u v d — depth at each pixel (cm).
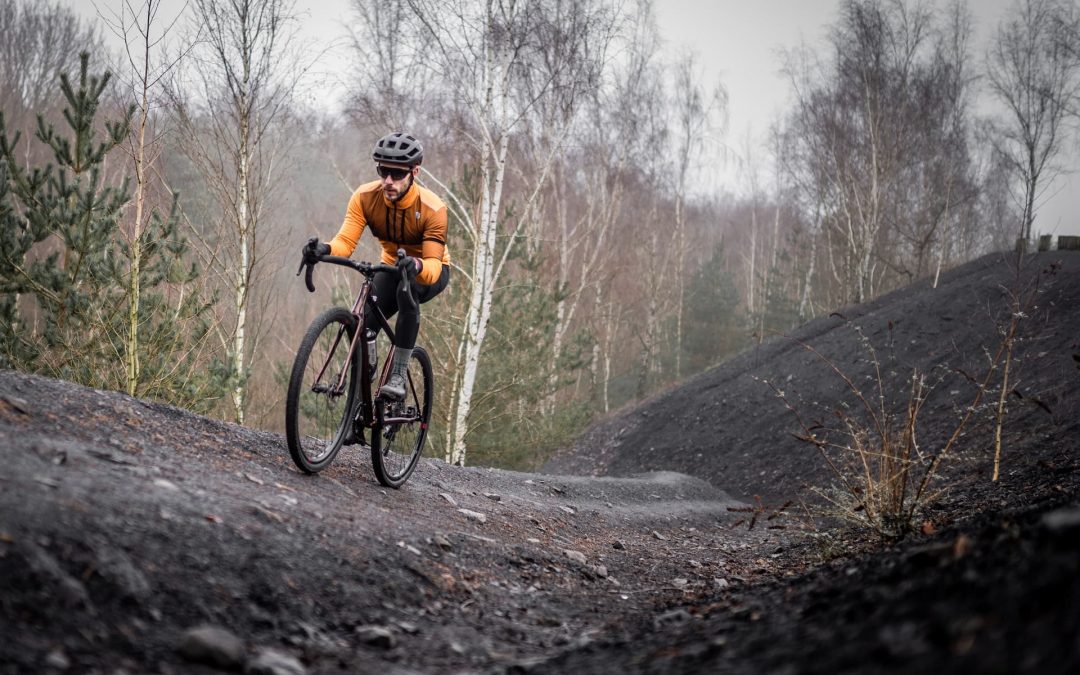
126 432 445
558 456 2323
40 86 2530
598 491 1035
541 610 412
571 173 2667
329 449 512
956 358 1553
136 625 254
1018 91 2469
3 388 432
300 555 346
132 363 822
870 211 2850
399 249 483
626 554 657
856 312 2350
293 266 2431
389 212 512
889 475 554
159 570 286
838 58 3112
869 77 2878
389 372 533
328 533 385
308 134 1805
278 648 276
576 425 1741
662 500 1117
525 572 475
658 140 2848
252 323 1438
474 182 1492
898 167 2997
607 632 361
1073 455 870
